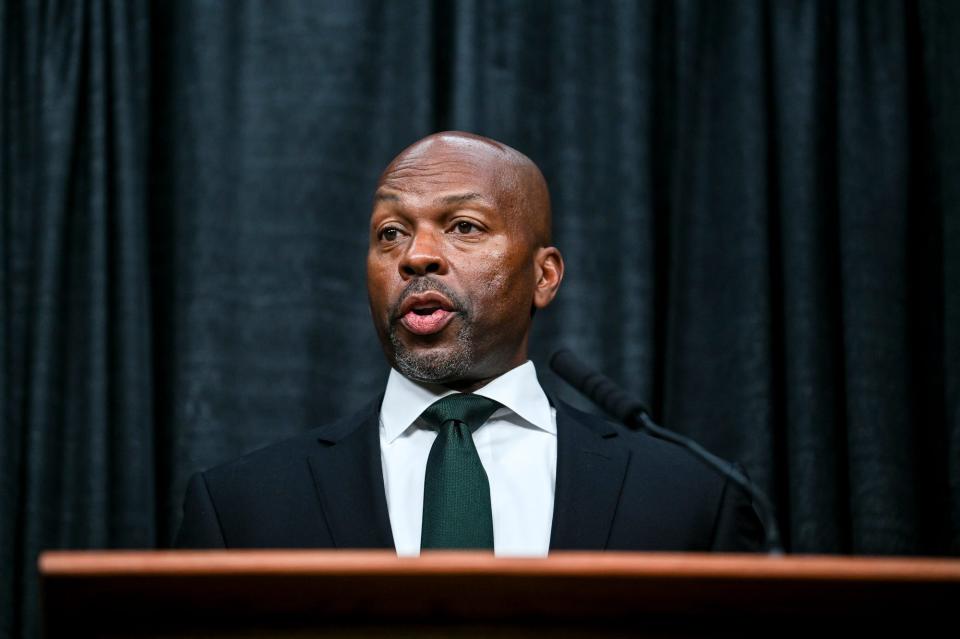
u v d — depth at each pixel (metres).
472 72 8.71
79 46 8.64
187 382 8.26
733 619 3.47
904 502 8.05
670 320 8.59
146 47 8.70
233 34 8.76
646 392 8.33
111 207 8.47
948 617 3.46
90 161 8.47
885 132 8.62
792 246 8.51
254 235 8.49
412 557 3.18
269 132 8.62
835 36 8.92
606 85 8.87
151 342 8.40
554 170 8.73
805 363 8.32
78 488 8.02
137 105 8.61
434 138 6.18
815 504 8.11
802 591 3.34
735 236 8.59
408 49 8.84
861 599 3.38
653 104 9.01
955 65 8.61
